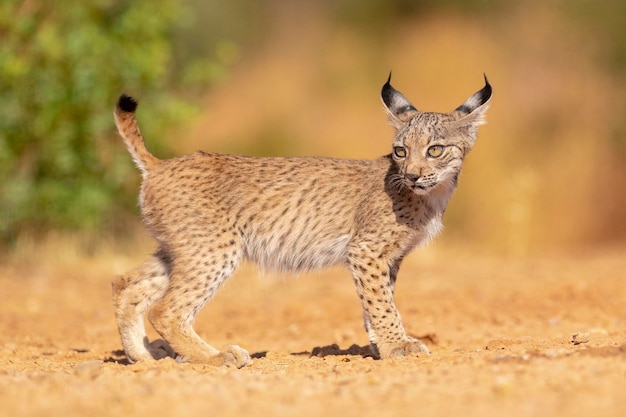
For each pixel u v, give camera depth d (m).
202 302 25.62
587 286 37.44
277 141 72.75
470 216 59.81
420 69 80.88
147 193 26.14
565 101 74.44
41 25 44.06
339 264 27.23
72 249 44.97
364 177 27.02
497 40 82.50
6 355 27.47
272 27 90.38
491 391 17.91
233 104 79.81
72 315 35.84
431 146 26.05
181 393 18.17
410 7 89.19
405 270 44.81
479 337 29.47
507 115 72.00
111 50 44.72
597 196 65.75
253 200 26.31
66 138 44.34
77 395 18.05
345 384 19.36
